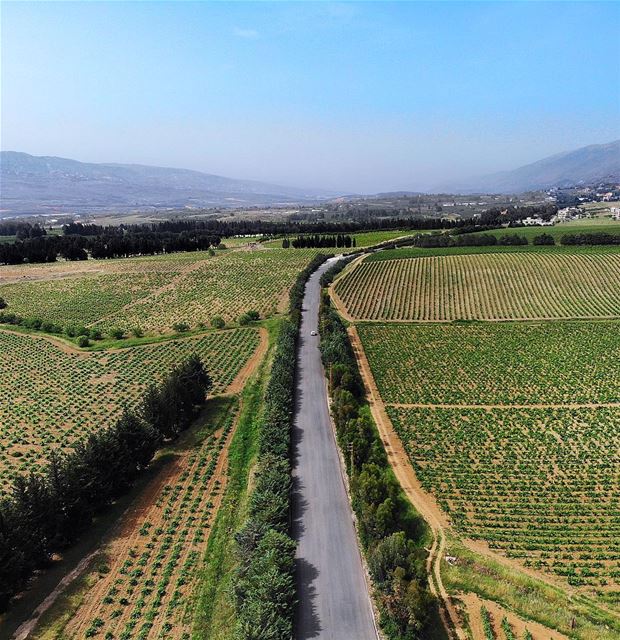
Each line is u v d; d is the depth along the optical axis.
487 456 71.38
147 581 48.09
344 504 59.06
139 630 42.69
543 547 53.06
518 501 61.41
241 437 74.94
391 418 82.31
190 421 80.19
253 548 48.62
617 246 194.00
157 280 182.88
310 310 142.88
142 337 125.00
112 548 52.62
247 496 60.69
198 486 63.41
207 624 43.06
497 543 53.97
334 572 48.62
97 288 174.62
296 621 43.00
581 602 45.97
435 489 63.53
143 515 58.00
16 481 49.28
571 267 168.75
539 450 73.19
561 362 106.81
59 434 78.62
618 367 103.56
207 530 55.47
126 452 61.84
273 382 85.56
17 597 45.84
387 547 45.53
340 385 85.75
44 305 156.25
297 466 66.94
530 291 155.62
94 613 44.50
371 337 123.75
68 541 52.88
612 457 71.19
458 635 42.38
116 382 97.38
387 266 180.12
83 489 53.62
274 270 191.50
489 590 46.91
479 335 124.88
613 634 42.34
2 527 44.88
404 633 41.00
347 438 67.44
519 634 42.38
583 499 61.97
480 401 89.31
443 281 165.25
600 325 130.12
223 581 47.88
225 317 140.62
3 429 80.31
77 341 120.06
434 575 48.78
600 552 52.38
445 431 78.56
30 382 98.06
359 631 42.06
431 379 98.75
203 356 110.00
